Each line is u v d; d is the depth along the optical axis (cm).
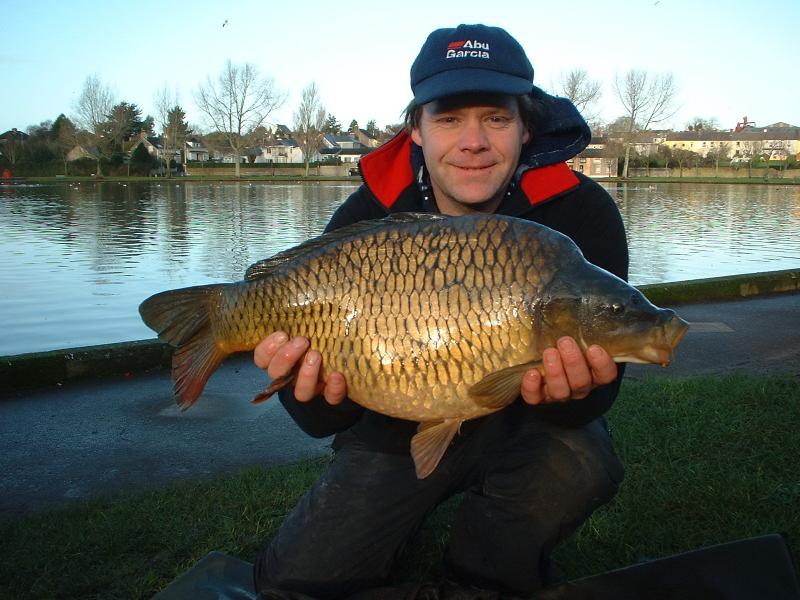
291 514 103
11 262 511
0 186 1930
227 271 477
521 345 81
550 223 104
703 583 90
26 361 213
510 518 98
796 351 242
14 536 119
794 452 141
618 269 104
